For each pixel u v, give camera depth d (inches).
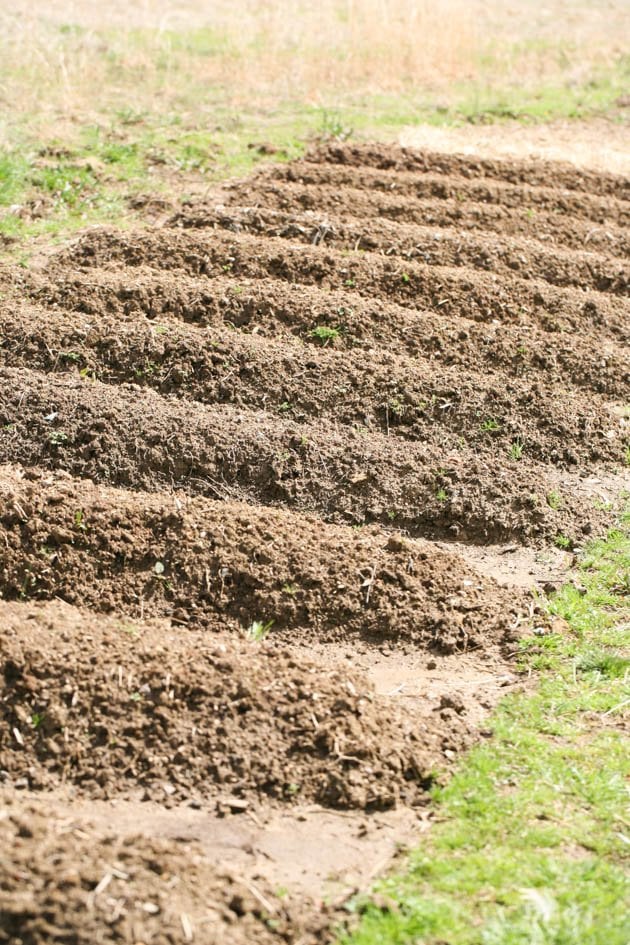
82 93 505.7
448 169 449.1
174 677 178.2
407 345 312.5
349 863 155.6
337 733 173.9
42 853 139.0
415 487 256.2
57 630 187.3
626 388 311.1
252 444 260.8
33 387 272.1
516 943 140.4
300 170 427.8
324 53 582.2
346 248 365.4
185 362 289.7
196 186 419.2
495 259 365.7
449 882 151.1
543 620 218.4
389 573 221.5
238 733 173.0
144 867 141.1
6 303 316.5
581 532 251.6
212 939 133.8
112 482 253.8
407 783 172.1
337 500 254.2
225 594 215.5
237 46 589.0
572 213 419.5
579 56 659.4
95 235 355.9
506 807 167.0
